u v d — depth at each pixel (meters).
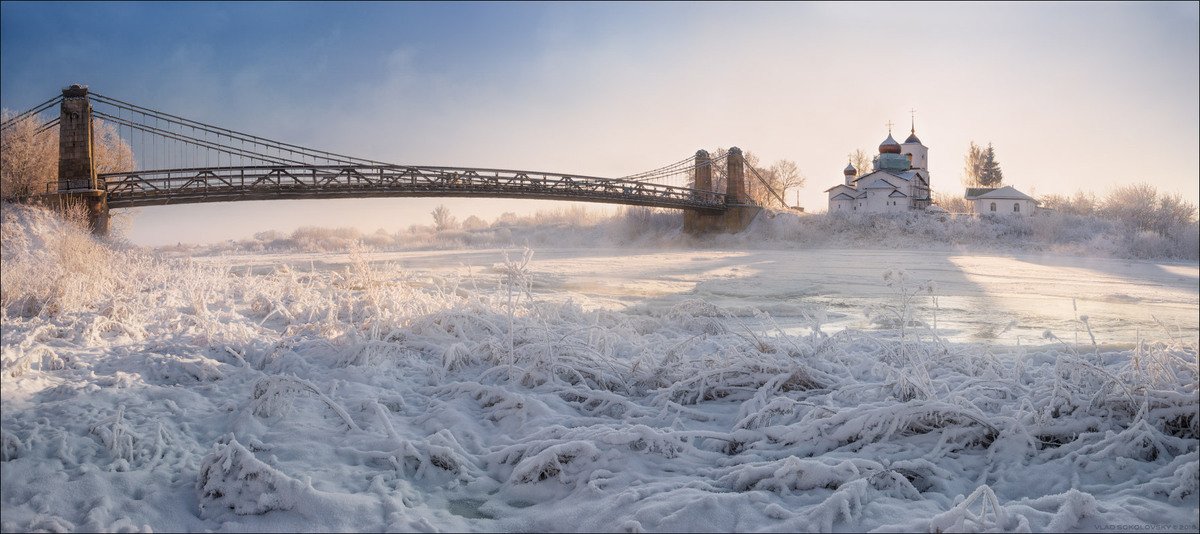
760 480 4.18
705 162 72.00
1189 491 3.84
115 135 39.47
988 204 68.25
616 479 4.29
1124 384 5.16
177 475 4.21
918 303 16.70
